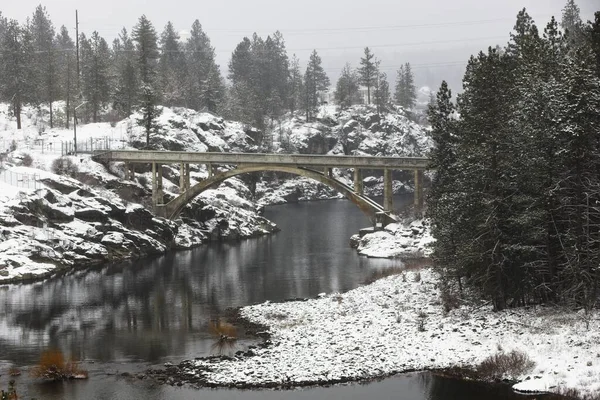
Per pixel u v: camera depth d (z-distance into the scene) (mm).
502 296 43250
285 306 52594
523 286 43906
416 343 39312
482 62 47625
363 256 81125
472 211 44375
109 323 47969
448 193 49906
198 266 75375
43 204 76562
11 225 72125
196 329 45844
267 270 71875
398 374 34750
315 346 39750
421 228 84188
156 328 46344
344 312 48531
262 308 52094
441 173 57312
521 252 42438
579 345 34969
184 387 33438
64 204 79438
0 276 65000
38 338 43719
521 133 41844
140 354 39719
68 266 73062
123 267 74688
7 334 44812
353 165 90375
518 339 37531
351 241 91000
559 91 40594
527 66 47656
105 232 81438
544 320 39781
